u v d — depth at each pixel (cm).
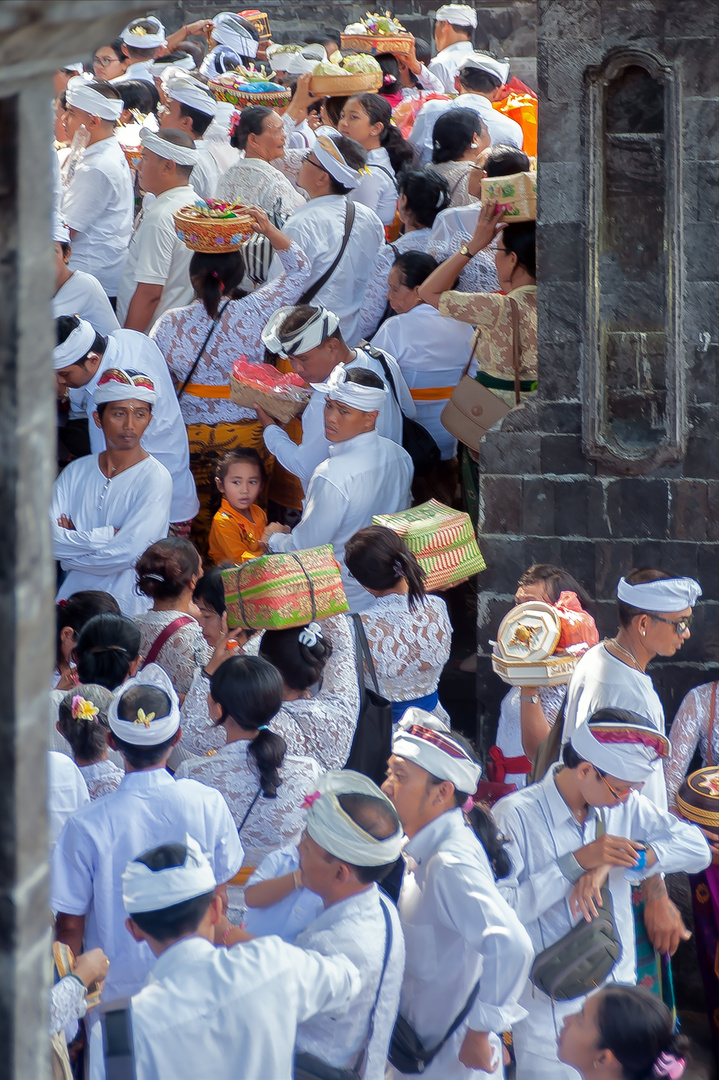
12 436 534
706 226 1877
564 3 1872
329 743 1550
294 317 2223
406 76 4212
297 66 4312
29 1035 569
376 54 4125
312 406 2245
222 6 5509
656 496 1977
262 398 2305
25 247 530
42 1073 583
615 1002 1037
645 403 1972
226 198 2888
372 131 3195
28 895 560
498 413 2178
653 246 1930
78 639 1661
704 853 1439
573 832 1361
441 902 1203
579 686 1594
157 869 1017
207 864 1044
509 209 2139
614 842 1338
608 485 1997
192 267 2367
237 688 1370
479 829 1302
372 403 2086
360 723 1636
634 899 1561
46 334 550
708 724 1792
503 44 5234
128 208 2961
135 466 2148
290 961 1019
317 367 2236
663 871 1427
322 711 1554
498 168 2369
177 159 2612
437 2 5375
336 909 1128
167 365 2409
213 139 3575
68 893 1295
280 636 1587
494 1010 1177
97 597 1797
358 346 2369
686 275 1895
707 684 1809
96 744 1480
